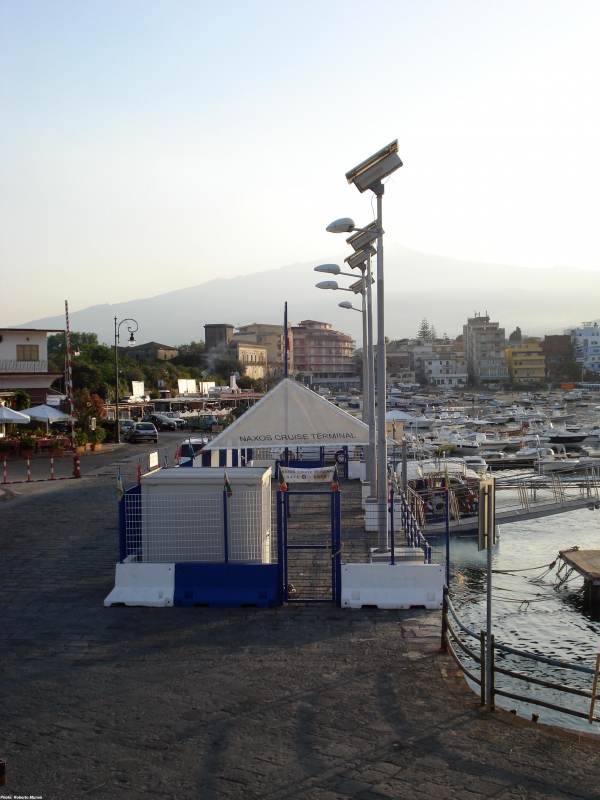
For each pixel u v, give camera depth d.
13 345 51.69
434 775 6.70
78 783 6.58
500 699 13.21
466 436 66.75
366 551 15.31
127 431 50.56
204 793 6.40
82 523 20.00
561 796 6.34
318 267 20.72
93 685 8.88
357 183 13.74
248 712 8.09
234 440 15.80
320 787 6.49
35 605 12.20
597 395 159.88
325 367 192.25
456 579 22.38
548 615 18.89
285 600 12.18
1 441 39.81
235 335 182.75
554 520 31.38
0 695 8.60
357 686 8.80
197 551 12.74
